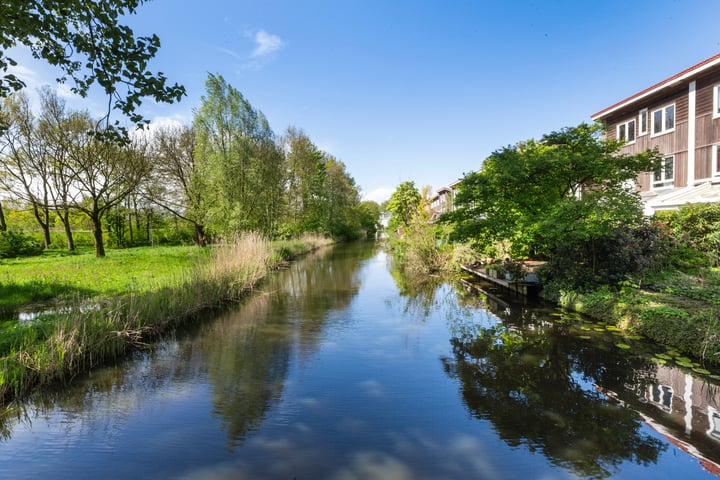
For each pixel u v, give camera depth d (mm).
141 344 5973
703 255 9781
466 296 9852
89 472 2893
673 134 14391
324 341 6148
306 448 3162
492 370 4785
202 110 17641
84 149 15672
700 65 12750
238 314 8117
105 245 27188
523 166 8422
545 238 8812
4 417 3775
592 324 6645
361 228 53688
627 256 7762
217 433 3426
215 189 18656
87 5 4375
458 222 10141
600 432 3348
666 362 4875
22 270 11836
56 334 4844
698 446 3107
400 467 2891
